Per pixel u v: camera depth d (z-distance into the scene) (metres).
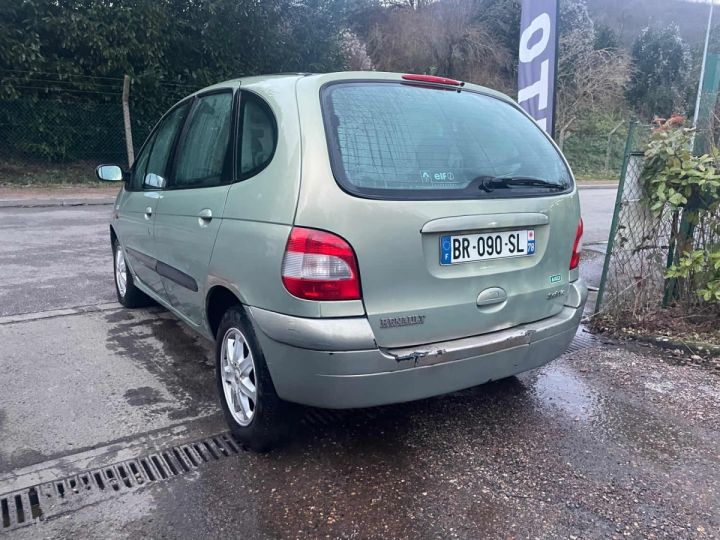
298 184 2.44
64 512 2.40
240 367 2.89
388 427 3.15
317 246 2.36
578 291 3.20
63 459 2.77
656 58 37.34
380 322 2.46
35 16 13.56
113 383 3.60
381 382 2.46
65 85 14.50
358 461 2.81
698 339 4.34
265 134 2.76
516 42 30.55
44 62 14.02
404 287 2.50
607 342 4.51
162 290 3.99
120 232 4.76
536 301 2.96
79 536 2.26
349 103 2.66
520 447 2.95
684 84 36.38
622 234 4.81
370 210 2.41
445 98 2.98
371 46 28.84
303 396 2.52
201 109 3.58
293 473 2.70
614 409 3.38
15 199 11.61
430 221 2.53
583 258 7.86
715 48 35.03
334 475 2.69
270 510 2.43
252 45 16.88
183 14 15.83
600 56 31.41
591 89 30.58
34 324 4.63
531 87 5.85
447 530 2.32
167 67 15.77
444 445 2.97
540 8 5.62
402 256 2.47
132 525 2.33
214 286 2.98
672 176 4.48
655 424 3.20
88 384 3.58
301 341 2.39
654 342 4.40
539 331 2.90
